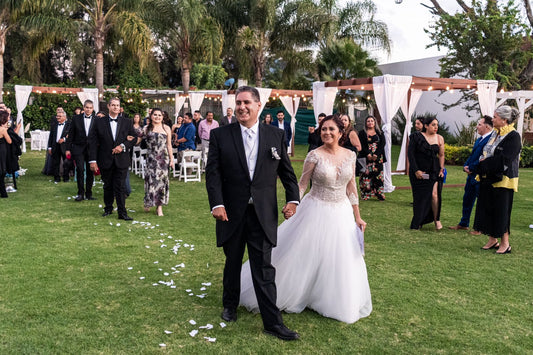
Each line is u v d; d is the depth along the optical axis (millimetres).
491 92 11164
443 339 3166
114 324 3268
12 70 25484
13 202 7480
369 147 8430
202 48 18094
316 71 21344
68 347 2930
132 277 4219
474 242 5695
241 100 3064
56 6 16609
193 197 8453
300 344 3045
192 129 10734
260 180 3127
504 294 3996
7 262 4516
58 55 27047
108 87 23859
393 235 5973
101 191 8789
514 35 17062
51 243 5207
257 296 3174
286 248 3553
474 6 17719
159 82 23094
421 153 6180
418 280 4301
